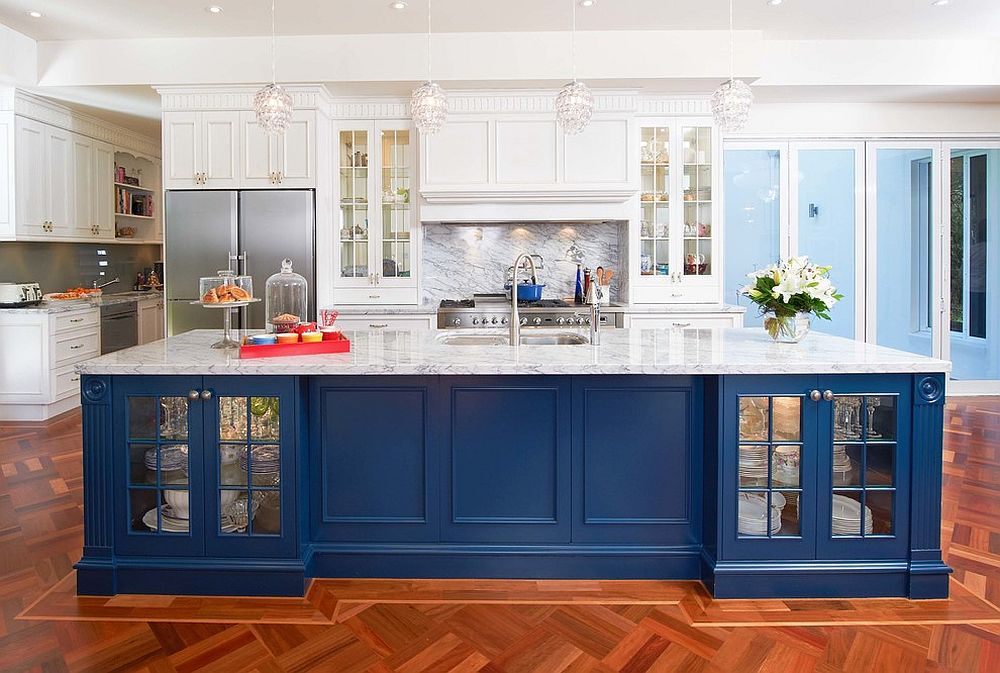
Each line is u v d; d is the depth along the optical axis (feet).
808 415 8.70
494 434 9.25
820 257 20.57
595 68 16.88
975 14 16.11
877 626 8.16
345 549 9.31
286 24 16.16
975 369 21.21
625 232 18.99
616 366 8.33
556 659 7.48
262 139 17.44
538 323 17.69
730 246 20.44
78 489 12.92
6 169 17.49
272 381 8.75
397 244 18.72
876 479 8.82
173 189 17.56
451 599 8.81
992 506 12.08
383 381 9.20
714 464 8.82
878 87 18.25
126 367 8.50
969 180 20.65
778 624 8.21
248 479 8.85
